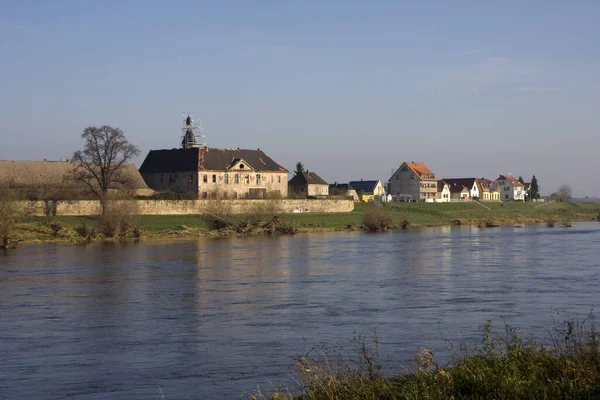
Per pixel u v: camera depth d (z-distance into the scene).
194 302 43.88
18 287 50.91
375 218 127.44
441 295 45.62
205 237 108.62
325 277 55.97
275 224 117.44
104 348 31.30
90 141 118.50
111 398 23.98
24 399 24.03
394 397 19.16
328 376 20.78
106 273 59.25
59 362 28.88
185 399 23.67
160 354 30.05
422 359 22.92
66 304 43.41
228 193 149.62
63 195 117.25
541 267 61.56
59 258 72.94
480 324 35.34
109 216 102.88
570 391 18.25
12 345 32.03
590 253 75.31
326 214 142.88
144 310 41.12
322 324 36.12
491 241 95.81
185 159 151.88
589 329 32.88
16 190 110.12
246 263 67.06
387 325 35.50
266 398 22.45
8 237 88.75
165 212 124.44
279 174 157.75
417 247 85.81
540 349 22.27
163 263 67.38
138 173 148.12
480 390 19.09
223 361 28.67
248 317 38.53
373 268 62.25
